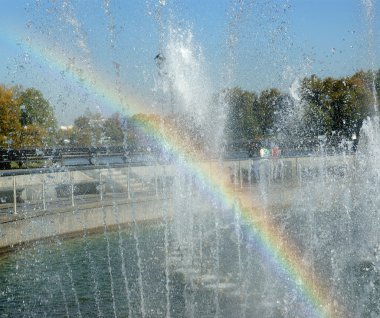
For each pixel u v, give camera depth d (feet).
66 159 87.25
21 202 54.85
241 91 107.76
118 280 31.65
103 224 51.21
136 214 54.29
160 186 67.67
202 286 29.40
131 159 87.76
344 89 118.01
